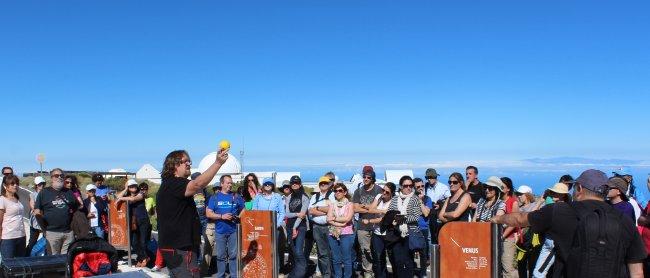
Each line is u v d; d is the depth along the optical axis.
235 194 9.85
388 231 8.76
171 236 5.34
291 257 10.84
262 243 8.61
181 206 5.35
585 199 4.35
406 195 9.05
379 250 9.14
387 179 19.75
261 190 10.06
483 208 8.66
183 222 5.36
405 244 8.80
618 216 4.10
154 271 10.88
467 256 6.40
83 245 8.09
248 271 8.80
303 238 9.80
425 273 9.94
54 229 9.98
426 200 10.80
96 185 13.50
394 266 9.13
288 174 33.50
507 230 8.29
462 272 6.41
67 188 10.41
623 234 4.04
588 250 4.02
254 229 8.73
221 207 9.59
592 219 4.07
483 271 6.33
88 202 12.48
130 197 11.70
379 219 9.11
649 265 7.37
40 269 7.87
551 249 7.45
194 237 5.46
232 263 9.58
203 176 5.11
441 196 12.29
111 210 11.95
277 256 8.51
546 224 4.34
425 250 10.06
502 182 8.97
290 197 10.19
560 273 4.24
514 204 9.00
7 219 9.30
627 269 4.16
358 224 9.75
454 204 8.72
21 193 19.59
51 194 10.04
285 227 9.95
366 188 10.20
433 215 10.62
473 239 6.38
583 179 4.37
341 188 9.20
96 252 8.13
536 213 4.45
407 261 8.80
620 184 7.36
